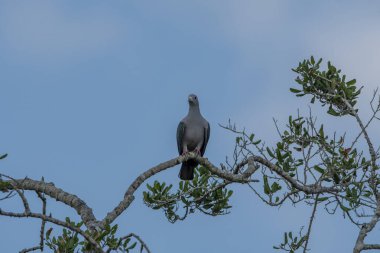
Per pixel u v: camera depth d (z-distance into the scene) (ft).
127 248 27.66
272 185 40.27
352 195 39.34
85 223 30.01
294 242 39.11
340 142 40.14
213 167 40.75
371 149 39.34
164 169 38.29
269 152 41.60
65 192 32.19
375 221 35.68
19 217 25.82
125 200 32.76
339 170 39.55
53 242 32.37
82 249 28.63
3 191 28.84
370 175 39.86
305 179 39.24
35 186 32.65
